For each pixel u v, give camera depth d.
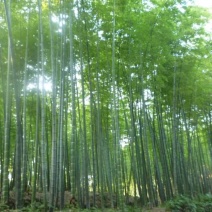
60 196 8.25
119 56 10.92
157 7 10.48
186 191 12.78
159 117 12.71
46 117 11.75
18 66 10.03
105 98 11.52
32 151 13.52
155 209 10.43
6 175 7.98
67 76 9.96
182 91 12.67
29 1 9.09
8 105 8.26
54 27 9.70
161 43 10.95
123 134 15.12
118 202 10.12
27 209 7.56
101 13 9.73
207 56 13.30
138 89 11.63
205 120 16.14
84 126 9.65
